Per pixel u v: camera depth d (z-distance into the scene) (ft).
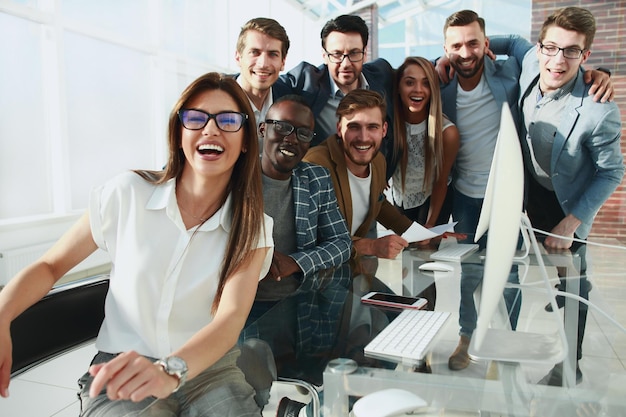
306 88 10.41
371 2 13.55
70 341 3.84
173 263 3.69
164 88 18.07
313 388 2.88
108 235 3.75
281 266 5.77
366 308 4.41
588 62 11.51
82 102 15.28
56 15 13.83
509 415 2.59
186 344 3.09
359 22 9.93
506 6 11.94
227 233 3.86
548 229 11.30
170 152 3.84
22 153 13.58
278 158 6.44
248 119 3.83
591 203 10.76
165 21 17.95
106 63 16.06
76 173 15.25
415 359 3.19
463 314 4.18
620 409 2.62
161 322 3.65
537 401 2.71
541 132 10.97
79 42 15.05
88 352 8.95
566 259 6.49
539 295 4.78
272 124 6.41
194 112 3.66
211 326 3.31
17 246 13.05
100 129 15.98
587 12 10.19
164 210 3.74
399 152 11.00
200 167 3.66
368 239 7.17
